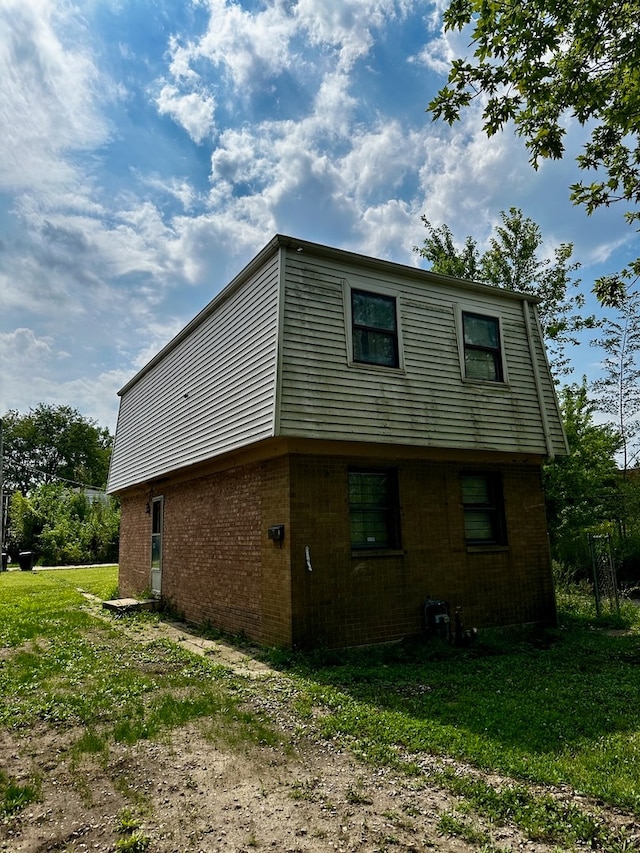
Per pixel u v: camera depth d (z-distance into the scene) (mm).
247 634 8836
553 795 3445
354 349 8672
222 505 10195
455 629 8820
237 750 4273
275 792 3559
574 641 8727
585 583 13891
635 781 3572
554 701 5434
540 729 4605
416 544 8984
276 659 7215
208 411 10195
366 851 2877
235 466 9766
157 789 3635
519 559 10188
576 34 6934
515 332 10812
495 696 5598
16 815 3326
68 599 15188
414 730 4566
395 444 8578
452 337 9875
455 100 7348
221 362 9883
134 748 4348
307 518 7980
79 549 33625
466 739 4355
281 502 8094
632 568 15234
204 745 4391
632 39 6742
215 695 5730
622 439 17203
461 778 3668
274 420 7523
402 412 8805
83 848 2963
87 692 5949
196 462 10406
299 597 7688
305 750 4277
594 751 4113
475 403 9766
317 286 8445
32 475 61250
